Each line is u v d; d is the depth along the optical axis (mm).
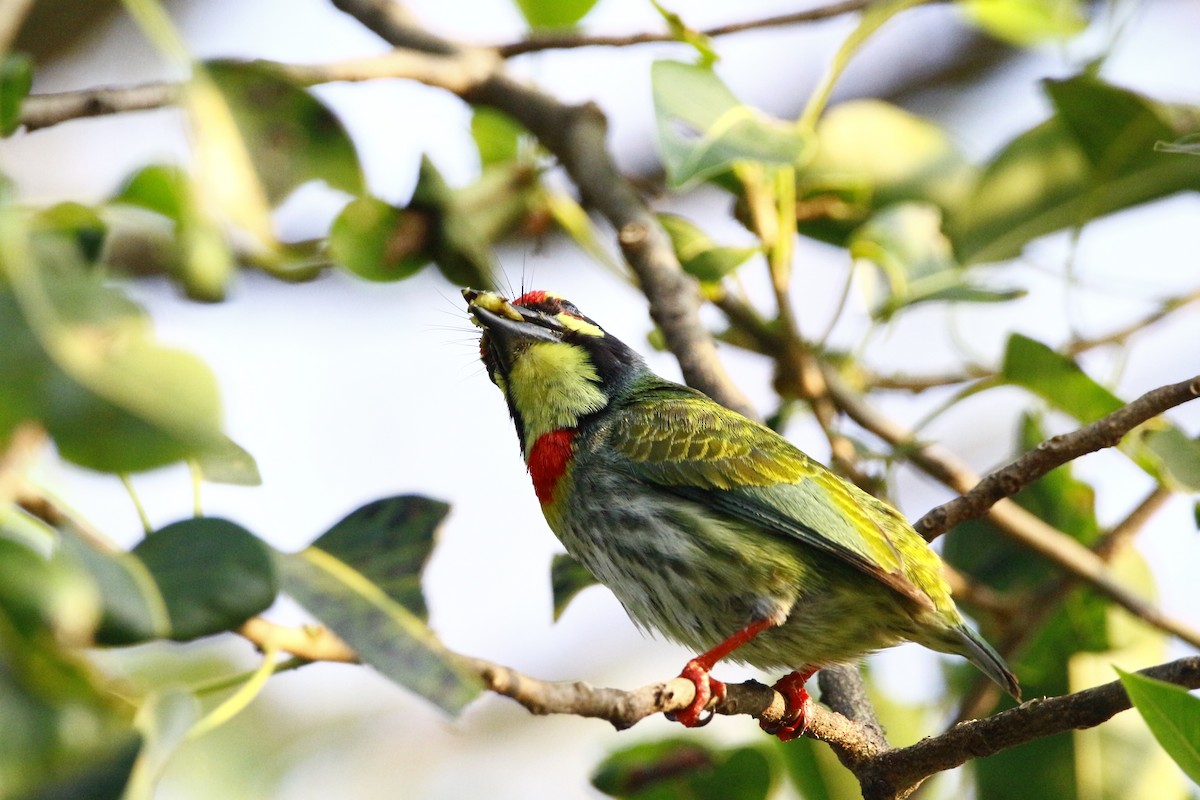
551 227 13891
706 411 9766
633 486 9625
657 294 10820
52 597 4684
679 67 9891
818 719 8500
